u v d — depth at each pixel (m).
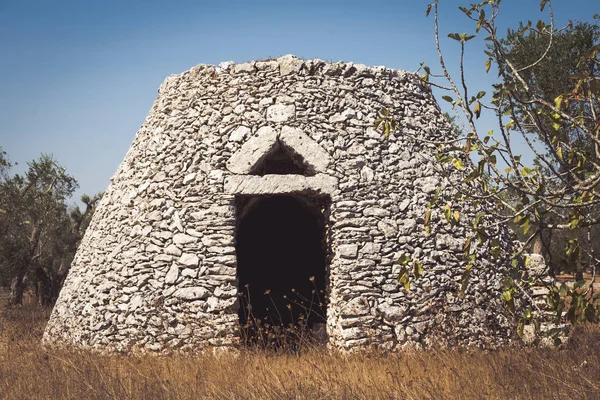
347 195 11.91
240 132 12.27
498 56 6.61
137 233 12.38
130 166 13.36
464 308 11.89
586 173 6.48
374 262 11.64
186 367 9.89
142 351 11.55
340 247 11.66
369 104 12.60
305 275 17.83
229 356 10.84
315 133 12.17
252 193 11.95
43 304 26.98
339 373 9.19
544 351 9.99
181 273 11.79
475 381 8.36
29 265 26.48
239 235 17.77
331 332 11.68
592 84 6.18
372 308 11.41
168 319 11.62
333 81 12.56
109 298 12.27
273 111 12.30
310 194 12.02
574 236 6.54
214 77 12.86
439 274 11.93
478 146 6.47
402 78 13.19
